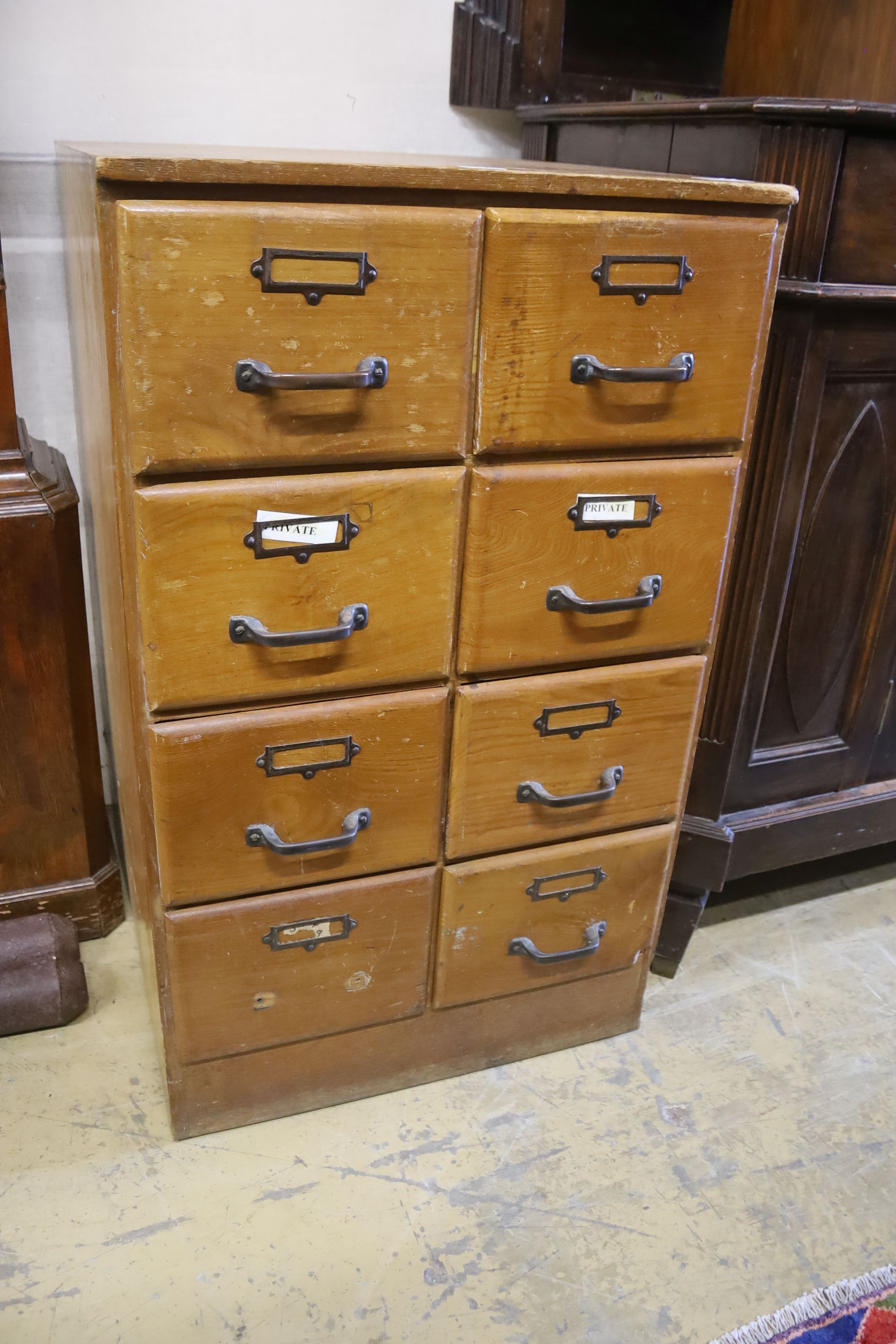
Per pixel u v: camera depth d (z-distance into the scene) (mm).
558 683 1112
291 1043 1189
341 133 1483
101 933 1503
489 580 1029
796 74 1289
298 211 831
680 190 948
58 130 1348
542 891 1220
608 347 982
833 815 1489
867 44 1222
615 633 1119
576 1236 1107
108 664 1389
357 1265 1062
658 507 1070
